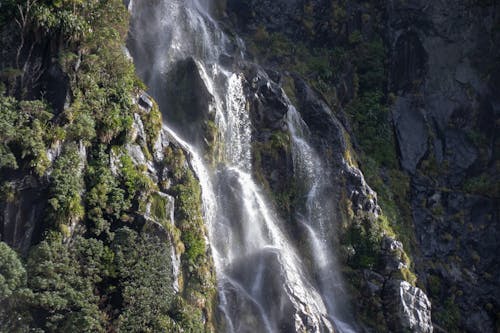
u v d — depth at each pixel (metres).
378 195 45.59
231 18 52.06
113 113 32.00
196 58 41.47
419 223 47.12
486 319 44.66
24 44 32.25
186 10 45.16
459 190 49.22
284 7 53.25
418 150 50.06
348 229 40.91
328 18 53.16
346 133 46.72
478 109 52.00
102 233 29.69
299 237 39.34
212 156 37.72
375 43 53.16
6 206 28.59
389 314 38.28
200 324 29.72
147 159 33.06
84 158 30.66
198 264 32.06
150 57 41.53
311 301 34.44
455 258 46.31
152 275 29.12
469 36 53.38
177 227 32.22
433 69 52.72
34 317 27.06
